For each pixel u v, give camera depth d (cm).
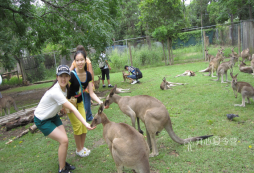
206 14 3872
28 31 1042
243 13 2159
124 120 557
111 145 313
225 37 1791
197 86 827
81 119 310
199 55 1745
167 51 1830
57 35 907
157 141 423
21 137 524
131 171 333
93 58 866
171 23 1596
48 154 419
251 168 307
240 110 530
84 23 771
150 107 373
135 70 1040
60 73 304
